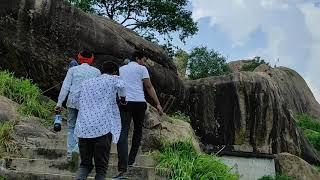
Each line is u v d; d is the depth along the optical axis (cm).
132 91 718
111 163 801
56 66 1295
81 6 2239
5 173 679
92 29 1366
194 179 784
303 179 1772
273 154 1841
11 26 1262
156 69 1527
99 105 589
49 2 1303
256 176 1717
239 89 1891
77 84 725
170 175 766
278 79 3666
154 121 970
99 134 575
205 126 1856
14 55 1259
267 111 1897
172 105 1602
